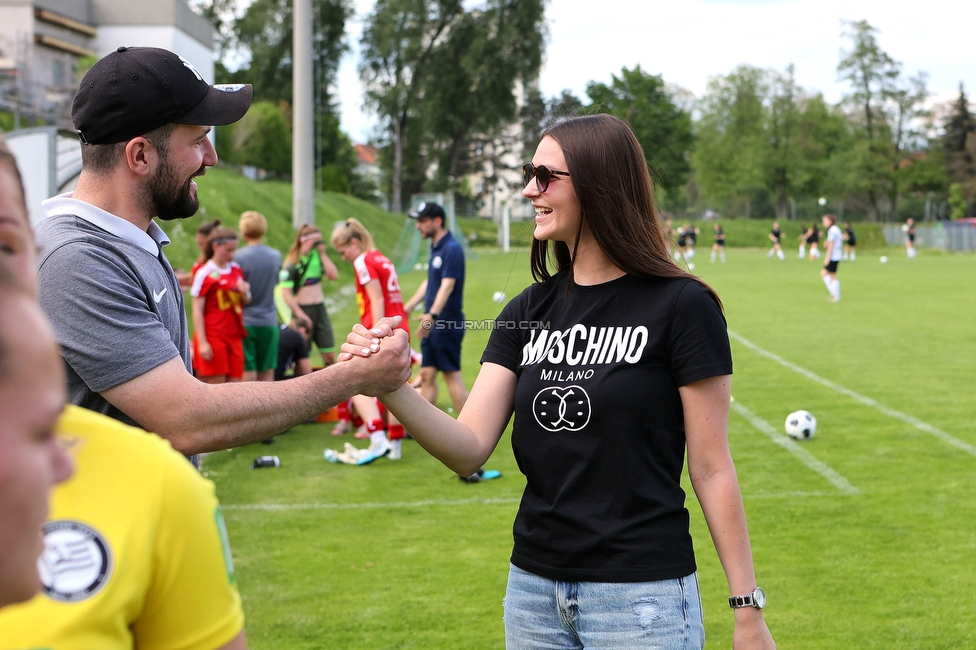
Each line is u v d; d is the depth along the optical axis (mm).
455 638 3754
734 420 8102
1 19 27141
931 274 28609
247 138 37688
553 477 1945
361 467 6676
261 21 51281
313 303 8883
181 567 953
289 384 1787
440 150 53312
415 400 1969
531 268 2197
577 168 1979
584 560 1882
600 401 1900
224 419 1709
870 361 11414
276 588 4309
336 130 59562
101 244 1765
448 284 6867
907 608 4016
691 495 5973
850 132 71688
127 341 1695
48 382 639
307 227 8828
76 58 29562
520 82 51781
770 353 12109
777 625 3842
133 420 1732
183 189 1946
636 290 2000
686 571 1903
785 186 71312
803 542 4887
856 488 5926
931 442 7211
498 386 2143
